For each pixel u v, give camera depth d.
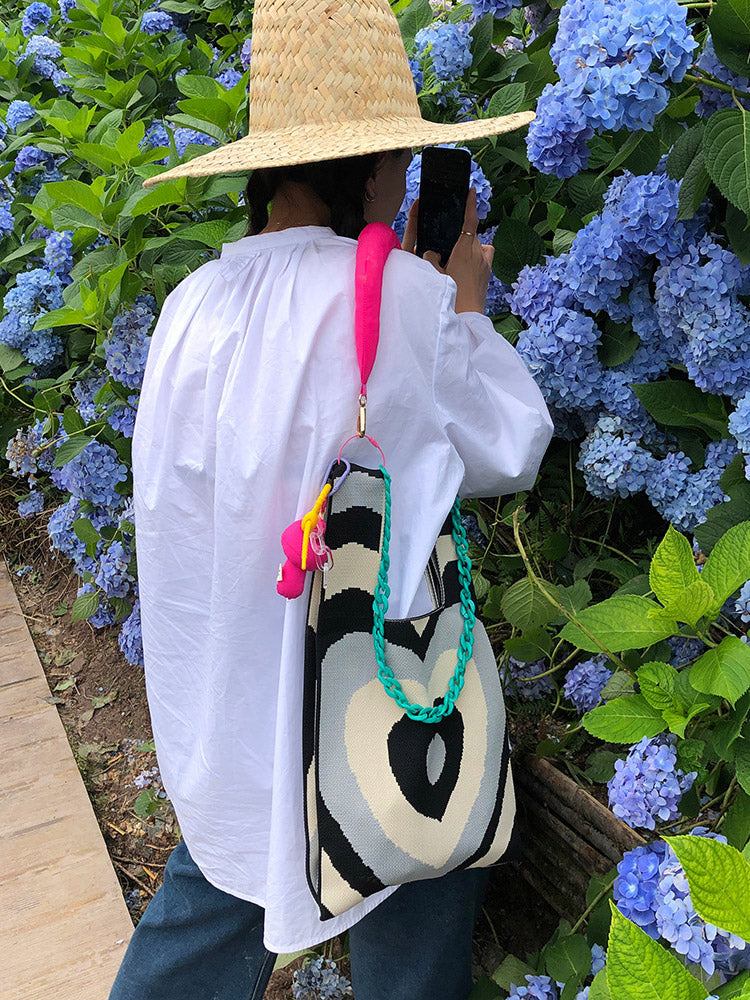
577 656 2.02
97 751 2.77
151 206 1.96
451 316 1.21
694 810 1.48
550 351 1.79
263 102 1.22
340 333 1.18
